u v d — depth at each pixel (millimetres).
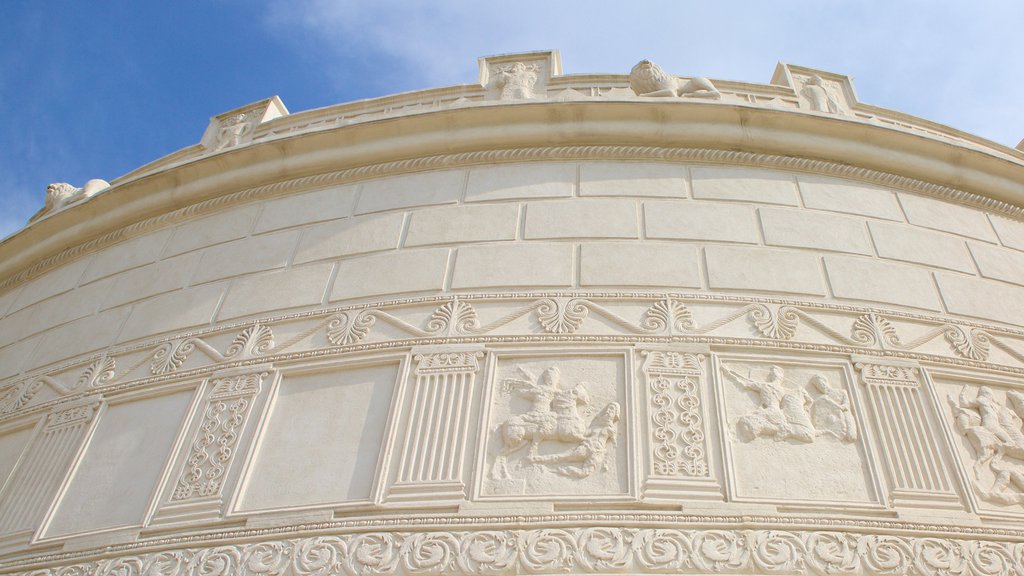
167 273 9555
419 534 5758
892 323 7738
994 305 8422
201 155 10859
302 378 7426
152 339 8562
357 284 8281
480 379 6945
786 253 8328
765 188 9211
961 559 5719
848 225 8875
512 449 6355
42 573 6371
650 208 8773
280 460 6672
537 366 7043
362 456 6516
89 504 6934
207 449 6945
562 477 6145
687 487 6023
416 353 7258
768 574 5473
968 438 6805
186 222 10359
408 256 8477
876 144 9734
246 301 8531
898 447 6539
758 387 6863
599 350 7125
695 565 5473
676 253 8195
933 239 9055
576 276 7930
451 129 9852
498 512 5840
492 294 7785
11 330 10422
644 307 7562
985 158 9836
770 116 9594
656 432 6426
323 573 5637
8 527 7070
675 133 9594
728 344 7199
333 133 10055
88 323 9438
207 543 6082
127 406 7863
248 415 7137
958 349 7672
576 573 5434
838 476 6262
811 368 7164
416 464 6297
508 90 10797
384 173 9836
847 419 6684
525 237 8469
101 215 10883
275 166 10148
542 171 9406
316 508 6129
